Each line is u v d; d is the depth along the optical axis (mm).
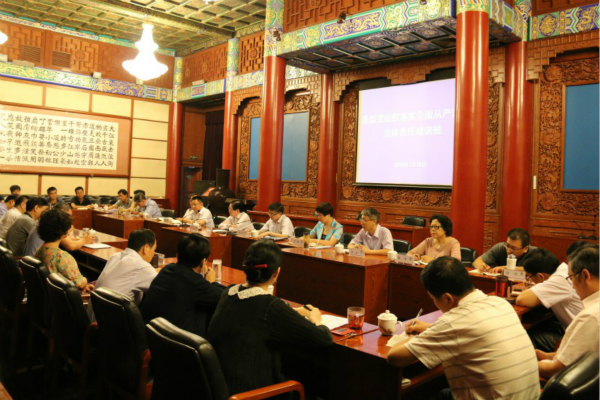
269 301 1982
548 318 3109
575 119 6434
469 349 1717
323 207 5504
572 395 1188
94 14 10492
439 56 7707
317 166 9680
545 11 6562
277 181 8312
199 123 13742
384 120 8492
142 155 12812
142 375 2148
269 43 8141
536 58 6629
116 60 12336
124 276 2891
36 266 2975
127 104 12523
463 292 1842
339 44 7227
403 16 6254
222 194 10547
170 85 13180
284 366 2908
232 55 11234
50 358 3006
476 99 5660
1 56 10609
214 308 2543
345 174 9188
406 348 1809
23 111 11023
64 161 11633
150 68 7059
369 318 3953
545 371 1930
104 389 2457
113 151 12352
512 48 6805
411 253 4520
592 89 6293
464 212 5691
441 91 7738
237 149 11570
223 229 6586
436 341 1761
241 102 11180
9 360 3484
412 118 8102
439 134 7762
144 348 2166
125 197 9555
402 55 7902
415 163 8070
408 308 4000
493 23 6043
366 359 2027
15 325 3512
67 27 11539
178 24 10430
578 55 6402
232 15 10258
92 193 12094
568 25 6348
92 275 5062
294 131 10203
